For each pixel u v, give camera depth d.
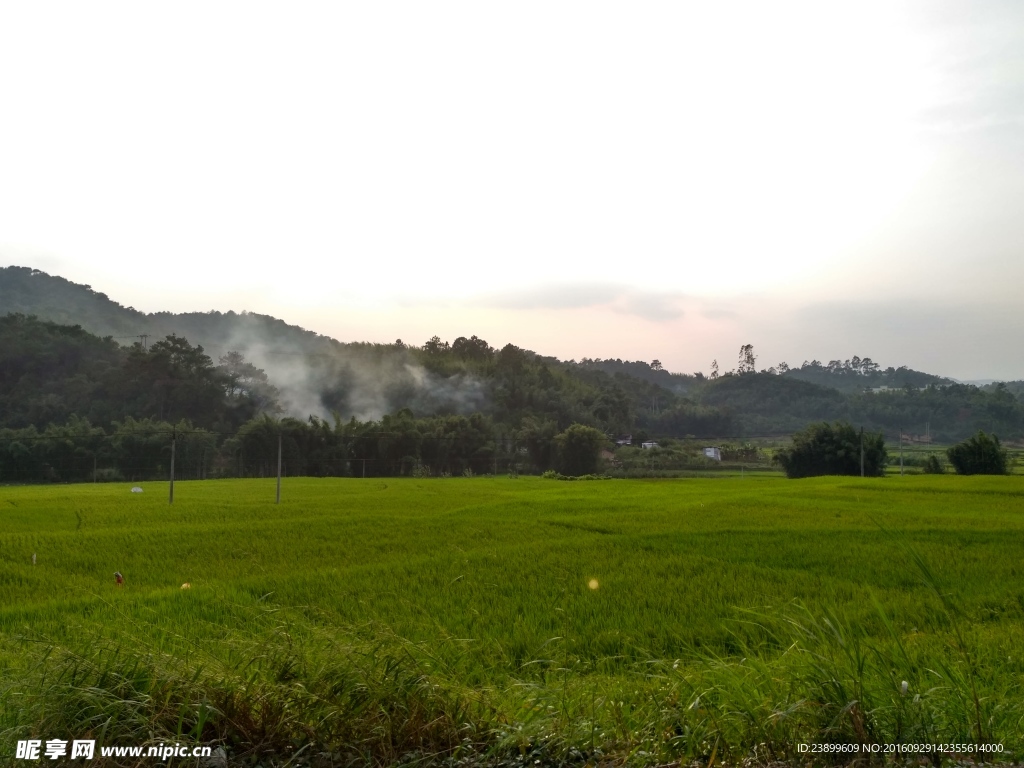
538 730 5.14
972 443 72.50
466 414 120.31
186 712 5.19
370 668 5.56
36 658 5.92
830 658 5.85
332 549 23.11
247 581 17.11
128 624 11.24
